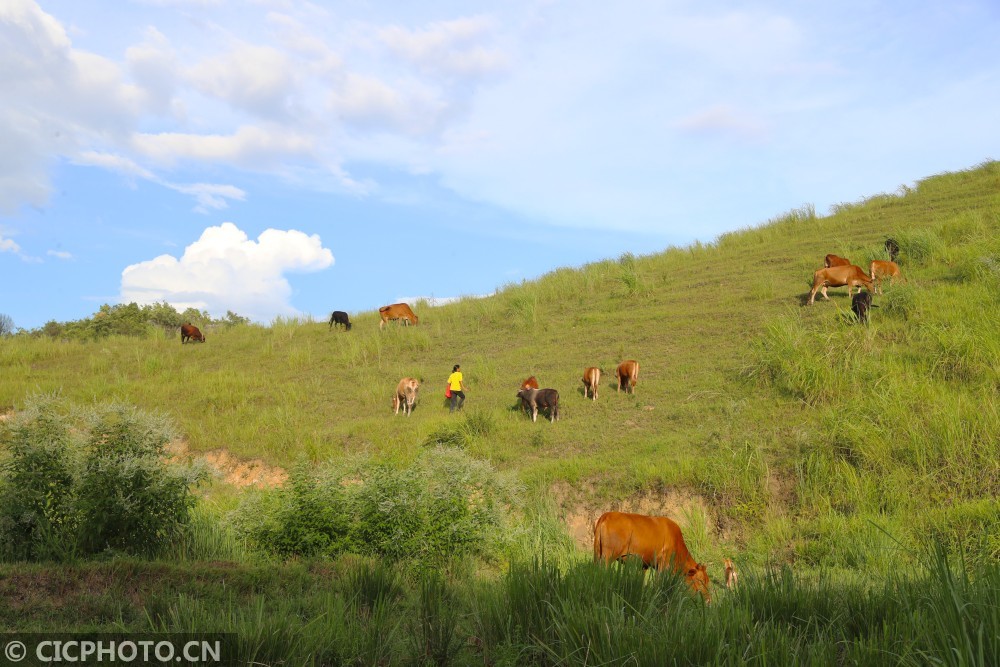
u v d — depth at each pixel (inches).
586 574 197.3
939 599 151.3
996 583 151.8
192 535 327.9
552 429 546.9
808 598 182.7
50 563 262.5
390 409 668.7
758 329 665.0
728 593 192.9
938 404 422.9
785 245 1005.2
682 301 832.3
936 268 706.2
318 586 259.6
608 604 179.6
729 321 713.0
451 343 885.2
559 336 811.4
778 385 522.6
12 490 289.7
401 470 374.0
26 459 297.1
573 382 653.9
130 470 298.0
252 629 174.7
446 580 288.4
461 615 210.7
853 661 138.9
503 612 187.8
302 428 630.5
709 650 146.5
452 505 350.3
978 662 125.5
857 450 409.4
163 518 310.7
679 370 618.5
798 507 389.1
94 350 1050.7
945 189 1090.1
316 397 719.7
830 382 488.1
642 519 269.3
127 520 294.2
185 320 1643.7
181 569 256.1
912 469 384.8
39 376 886.4
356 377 785.6
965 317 537.0
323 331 1045.8
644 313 818.8
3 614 200.1
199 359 970.1
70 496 298.8
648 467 434.3
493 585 247.9
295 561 319.9
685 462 430.3
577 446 510.9
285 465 556.4
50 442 306.2
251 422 656.4
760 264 924.0
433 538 331.9
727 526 392.5
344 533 342.3
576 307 925.8
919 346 516.7
